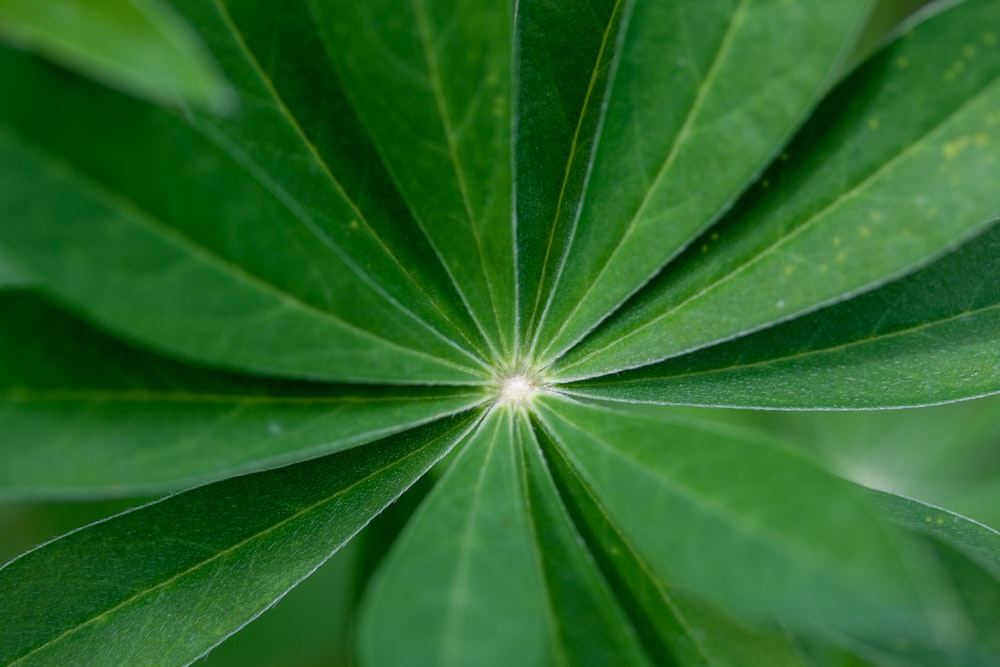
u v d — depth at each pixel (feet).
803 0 0.66
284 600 0.88
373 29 0.66
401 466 0.72
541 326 0.72
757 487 0.64
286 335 0.65
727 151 0.67
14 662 0.71
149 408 0.65
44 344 0.64
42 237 0.62
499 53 0.67
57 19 0.60
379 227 0.72
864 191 0.68
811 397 0.72
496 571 0.65
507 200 0.69
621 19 0.73
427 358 0.69
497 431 0.71
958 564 0.66
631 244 0.70
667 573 0.70
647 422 0.66
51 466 0.64
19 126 0.61
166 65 0.60
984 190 0.66
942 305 0.73
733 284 0.70
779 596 0.62
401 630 0.63
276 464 0.68
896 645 0.66
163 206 0.63
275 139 0.71
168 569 0.72
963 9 0.66
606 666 0.66
